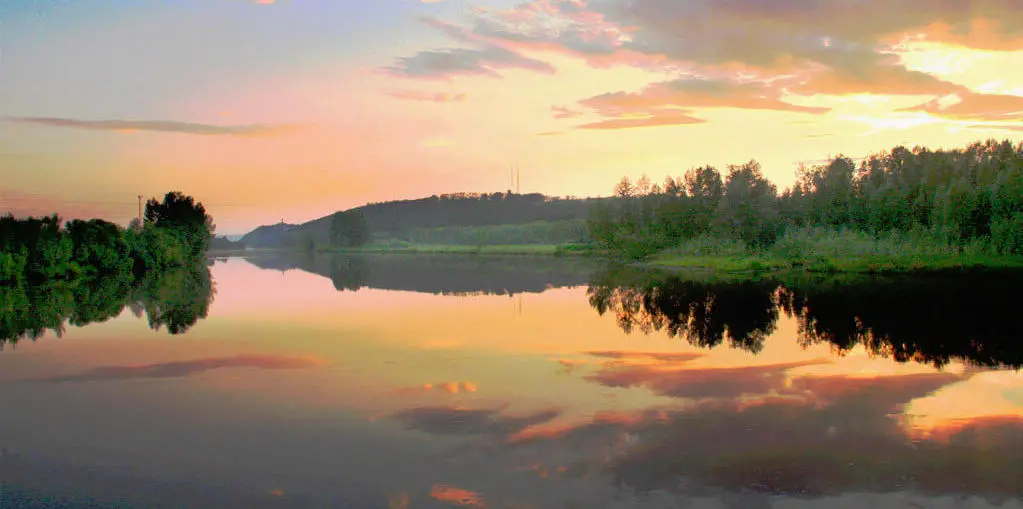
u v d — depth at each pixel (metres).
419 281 65.50
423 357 24.44
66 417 16.97
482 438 14.84
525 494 11.84
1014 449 14.07
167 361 24.14
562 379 20.58
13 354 25.95
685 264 82.12
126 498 11.82
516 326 32.62
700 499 11.63
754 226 83.31
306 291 55.94
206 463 13.49
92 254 79.44
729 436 14.88
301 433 15.34
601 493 11.87
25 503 11.62
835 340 27.44
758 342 27.12
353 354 25.19
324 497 11.77
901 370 21.61
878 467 13.07
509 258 123.69
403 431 15.37
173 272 89.31
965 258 63.16
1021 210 64.06
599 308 39.88
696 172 105.12
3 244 67.38
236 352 25.83
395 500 11.62
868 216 85.38
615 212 112.94
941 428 15.49
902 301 40.59
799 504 11.46
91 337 30.34
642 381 20.27
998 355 23.92
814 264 68.25
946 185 80.44
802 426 15.64
